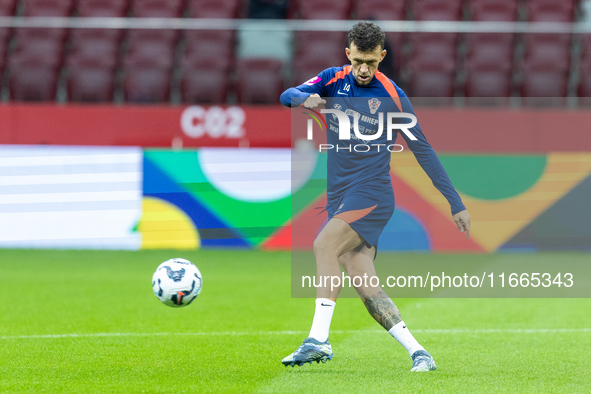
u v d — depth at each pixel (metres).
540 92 43.69
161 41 45.41
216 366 14.95
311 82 15.20
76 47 45.28
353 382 13.32
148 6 47.31
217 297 25.80
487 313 22.88
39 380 13.57
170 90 43.91
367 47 13.93
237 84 43.59
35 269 31.94
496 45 45.06
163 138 38.09
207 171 37.56
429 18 46.72
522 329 20.06
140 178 37.31
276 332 19.47
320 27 40.81
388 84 15.06
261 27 40.66
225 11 47.28
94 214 37.12
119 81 45.22
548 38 45.16
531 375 14.06
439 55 45.09
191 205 37.50
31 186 36.88
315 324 14.16
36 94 43.72
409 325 20.77
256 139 37.81
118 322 20.94
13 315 21.91
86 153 37.09
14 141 37.78
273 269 32.62
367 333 19.34
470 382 13.35
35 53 45.00
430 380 13.54
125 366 14.93
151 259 34.84
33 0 47.22
